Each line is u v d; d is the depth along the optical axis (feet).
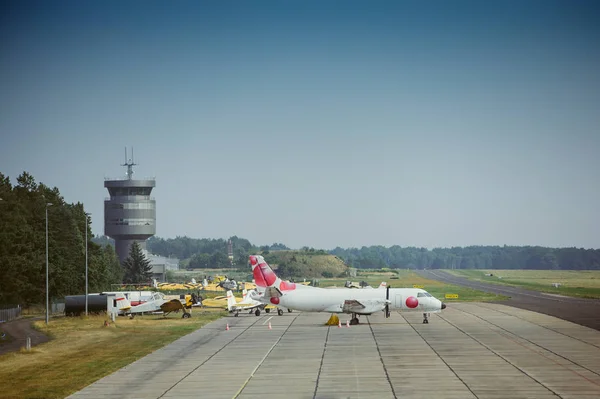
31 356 232.12
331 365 203.00
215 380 182.60
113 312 369.30
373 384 172.55
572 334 270.67
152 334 294.25
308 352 230.68
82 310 388.37
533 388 164.14
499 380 174.50
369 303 323.78
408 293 326.44
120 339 277.23
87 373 196.85
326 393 163.43
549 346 236.22
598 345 237.66
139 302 400.26
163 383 179.83
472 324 313.94
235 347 247.50
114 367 206.59
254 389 169.78
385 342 253.24
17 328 326.85
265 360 215.10
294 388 169.89
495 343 245.24
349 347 241.35
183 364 210.18
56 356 231.91
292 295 329.52
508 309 400.26
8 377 192.95
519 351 224.53
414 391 163.12
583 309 396.78
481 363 201.16
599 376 178.60
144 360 219.41
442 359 209.97
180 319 369.30
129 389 172.86
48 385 180.14
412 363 203.51
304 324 328.29
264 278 338.34
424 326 308.60
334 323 321.32
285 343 256.11
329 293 328.08
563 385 167.32
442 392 161.38
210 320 360.48
